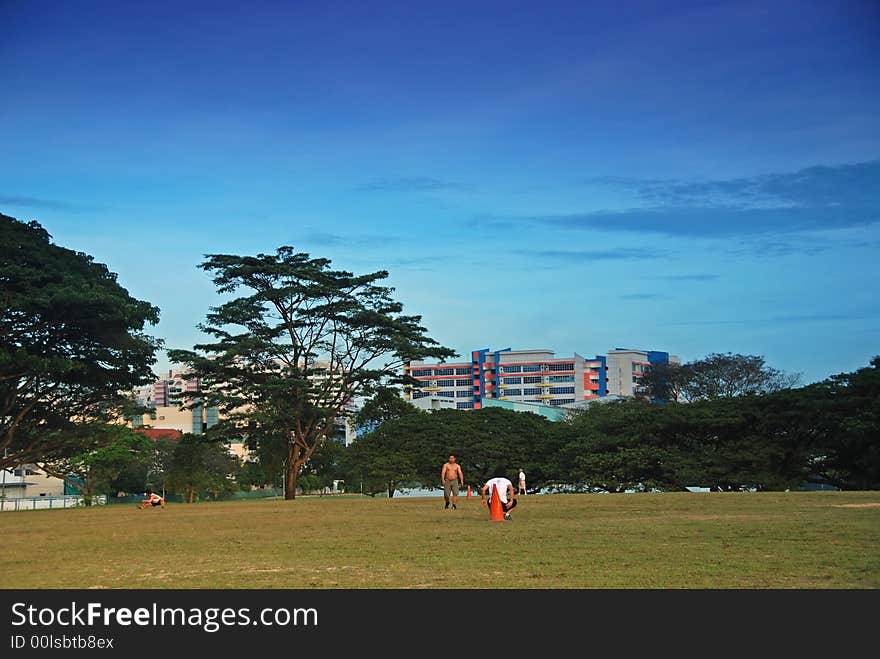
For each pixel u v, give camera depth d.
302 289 59.72
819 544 17.70
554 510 30.86
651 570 14.50
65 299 44.72
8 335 46.59
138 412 59.19
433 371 182.62
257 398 60.88
